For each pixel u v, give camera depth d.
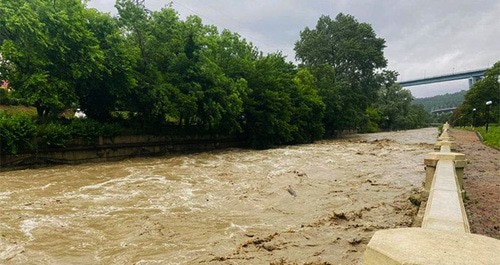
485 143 28.12
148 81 23.98
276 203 10.12
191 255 6.09
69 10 19.19
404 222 7.64
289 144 37.16
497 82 59.19
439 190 4.37
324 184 12.98
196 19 27.94
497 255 1.42
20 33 17.27
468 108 63.31
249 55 36.06
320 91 48.72
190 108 24.91
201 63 26.11
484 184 10.74
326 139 47.84
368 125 69.69
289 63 43.88
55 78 18.50
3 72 18.05
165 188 12.34
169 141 26.22
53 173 15.62
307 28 64.81
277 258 5.69
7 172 15.70
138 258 6.03
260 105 32.28
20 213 8.78
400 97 98.31
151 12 26.83
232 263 5.57
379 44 60.97
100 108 24.03
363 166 18.00
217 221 8.30
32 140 17.16
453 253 1.43
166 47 25.39
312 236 6.80
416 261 1.36
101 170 16.81
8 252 6.29
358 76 60.66
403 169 16.69
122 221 8.24
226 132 31.62
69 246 6.62
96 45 19.64
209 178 14.53
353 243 6.34
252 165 18.98
